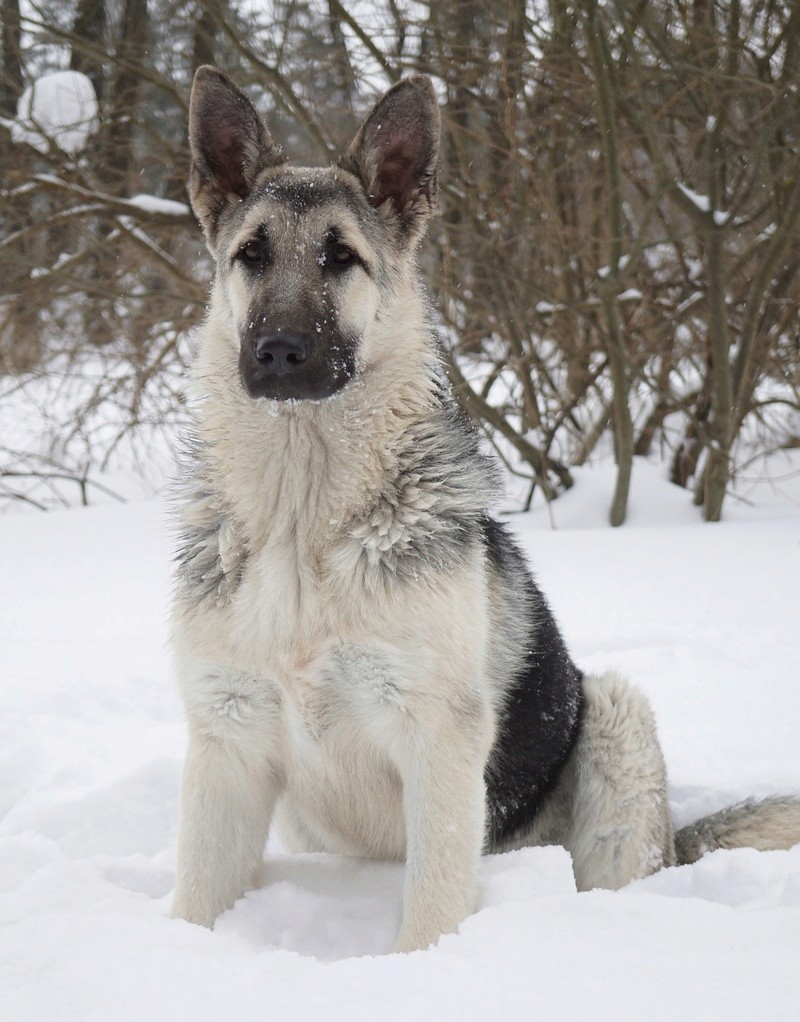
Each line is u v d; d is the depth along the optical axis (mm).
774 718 5438
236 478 3479
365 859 3867
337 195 3834
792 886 3219
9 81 10930
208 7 9359
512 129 9977
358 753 3518
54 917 2969
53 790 4816
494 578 3912
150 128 10828
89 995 2439
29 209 11516
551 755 4125
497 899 3248
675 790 4758
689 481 11898
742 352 10336
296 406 3404
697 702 5676
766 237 10398
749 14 10062
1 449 12516
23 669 6383
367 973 2559
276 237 3686
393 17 10148
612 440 13336
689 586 7941
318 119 10445
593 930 2783
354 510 3398
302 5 10211
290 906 3404
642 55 10047
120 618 7512
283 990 2471
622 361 10062
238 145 4090
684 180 9797
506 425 10688
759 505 11328
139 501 12719
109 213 10891
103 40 11109
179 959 2635
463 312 11422
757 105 10156
